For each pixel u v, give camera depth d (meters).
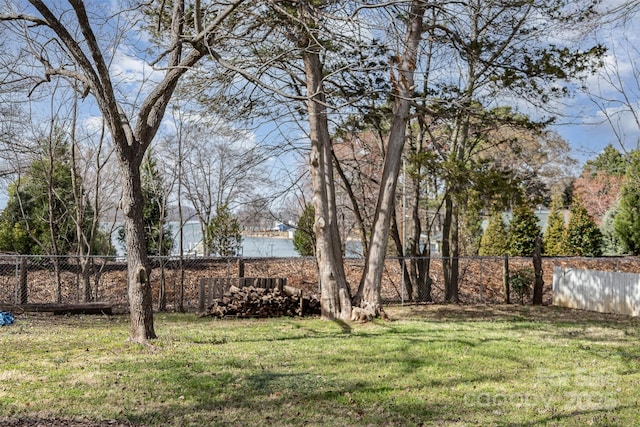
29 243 19.42
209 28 8.78
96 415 5.44
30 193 19.19
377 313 13.48
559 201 29.80
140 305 9.49
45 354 8.28
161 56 9.29
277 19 11.02
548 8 12.30
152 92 9.33
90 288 15.11
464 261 22.23
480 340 10.34
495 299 18.59
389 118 14.07
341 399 6.23
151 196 19.92
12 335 9.91
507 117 13.87
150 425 5.23
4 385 6.45
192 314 14.19
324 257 13.39
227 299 13.71
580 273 16.27
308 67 12.90
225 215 20.00
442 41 12.78
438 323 12.86
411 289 17.92
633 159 17.86
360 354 8.83
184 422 5.35
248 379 7.02
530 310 15.80
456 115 13.12
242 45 11.61
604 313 15.24
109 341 9.43
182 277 15.07
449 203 17.92
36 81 11.88
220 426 5.28
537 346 9.78
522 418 5.65
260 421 5.44
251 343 9.75
